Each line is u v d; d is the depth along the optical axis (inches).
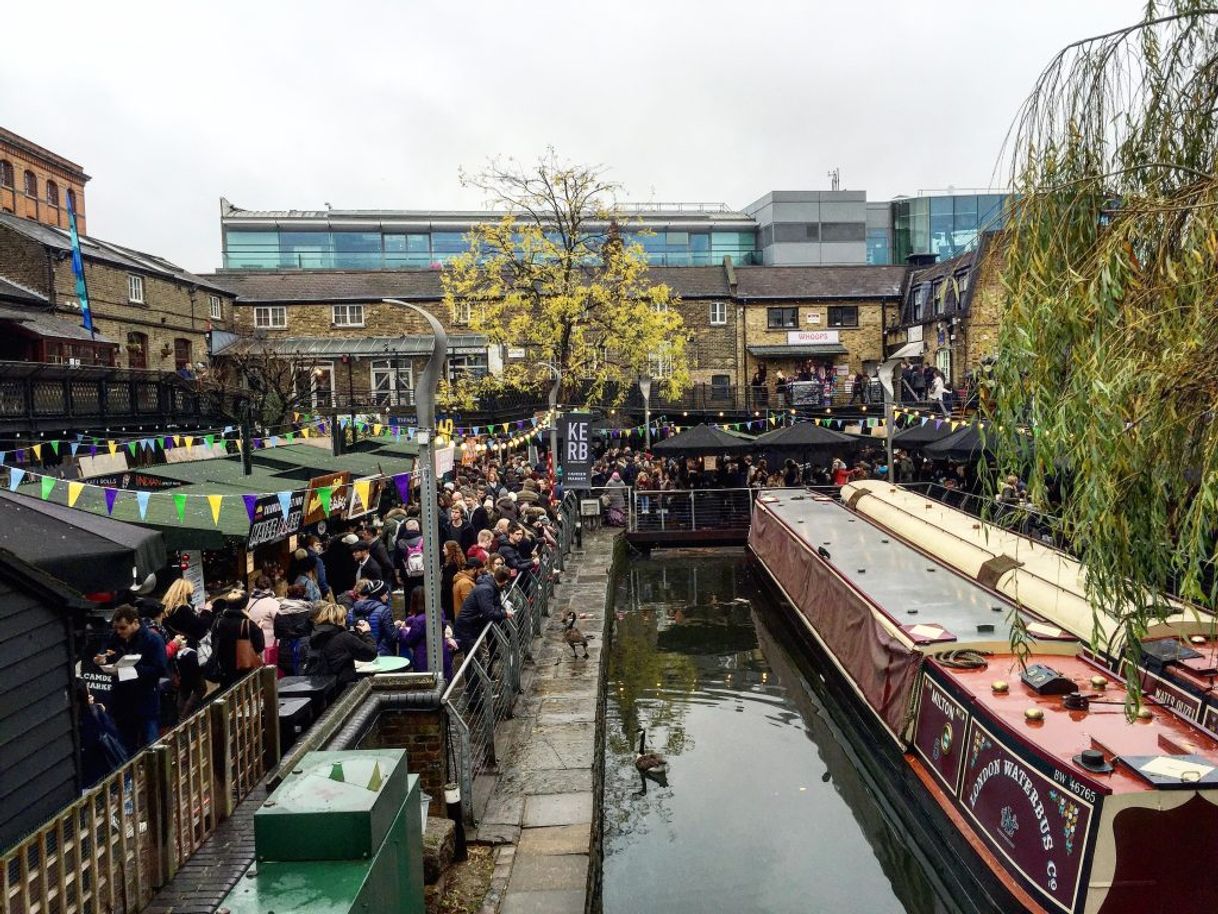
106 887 164.6
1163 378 170.9
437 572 296.2
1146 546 182.1
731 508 984.9
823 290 1549.0
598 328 1186.0
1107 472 175.3
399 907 168.2
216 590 488.4
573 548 868.6
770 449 938.1
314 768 168.7
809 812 407.2
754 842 380.5
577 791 321.1
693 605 788.0
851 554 564.1
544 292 1247.5
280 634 359.3
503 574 417.1
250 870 149.3
